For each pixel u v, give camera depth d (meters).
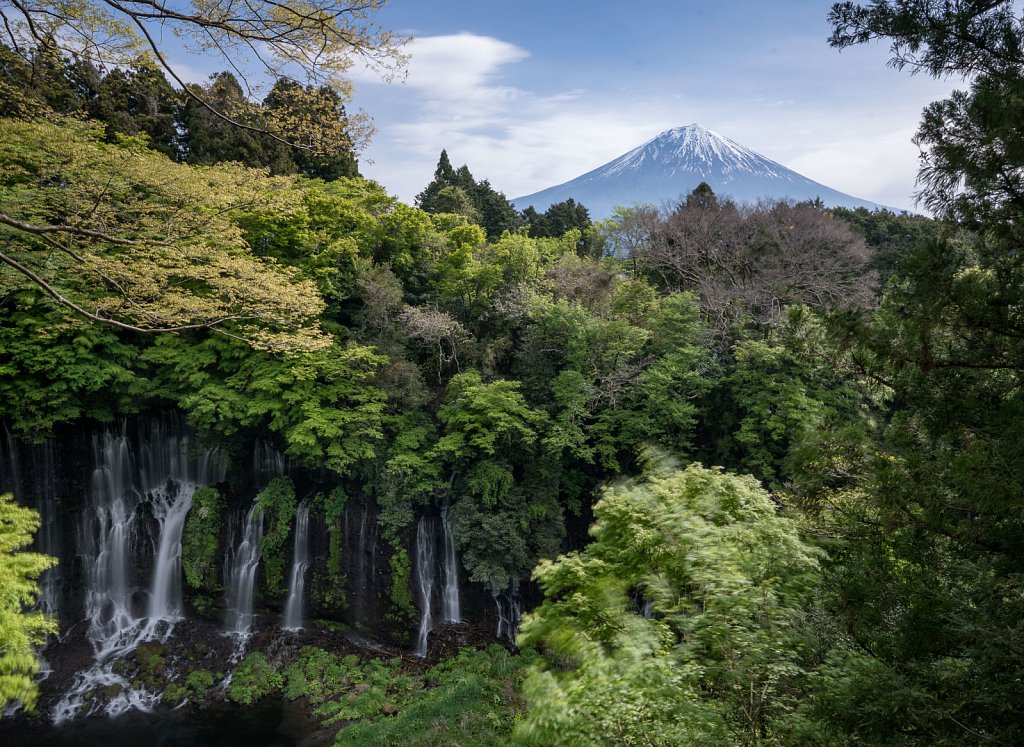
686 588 7.41
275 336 16.09
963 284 6.20
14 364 22.97
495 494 24.73
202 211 15.43
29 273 9.20
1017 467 5.47
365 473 25.73
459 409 25.03
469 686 21.28
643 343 27.48
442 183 56.69
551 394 27.31
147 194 17.83
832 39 7.05
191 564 26.69
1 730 21.36
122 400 25.16
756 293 30.80
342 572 26.52
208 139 31.88
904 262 6.75
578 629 7.20
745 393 26.59
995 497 5.40
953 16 6.21
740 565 6.62
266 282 15.94
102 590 26.69
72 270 15.95
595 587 7.31
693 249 34.69
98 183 14.94
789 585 6.73
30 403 22.94
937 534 6.44
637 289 28.77
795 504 8.02
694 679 5.93
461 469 25.89
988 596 5.90
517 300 28.55
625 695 5.80
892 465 6.79
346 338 27.66
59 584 25.94
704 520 7.49
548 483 25.89
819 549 6.88
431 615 26.59
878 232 45.38
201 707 22.67
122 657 24.78
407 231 30.56
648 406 26.23
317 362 24.23
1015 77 5.95
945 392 6.52
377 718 21.22
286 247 27.34
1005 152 5.77
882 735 5.45
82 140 16.55
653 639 6.54
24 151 16.42
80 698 22.91
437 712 20.12
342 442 24.92
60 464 26.00
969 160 6.11
